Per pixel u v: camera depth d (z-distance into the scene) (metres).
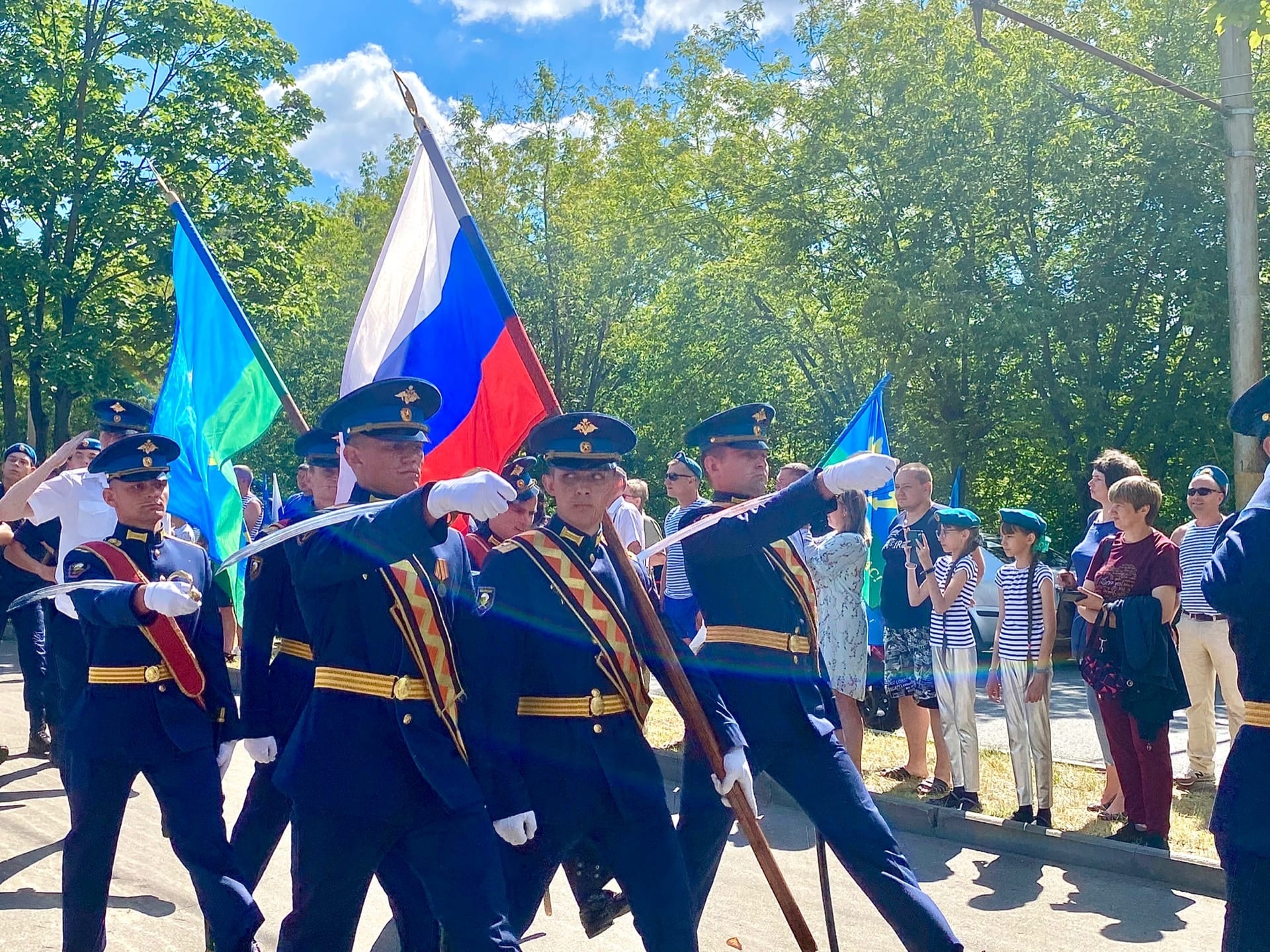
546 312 26.70
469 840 3.51
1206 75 17.64
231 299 5.32
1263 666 3.38
